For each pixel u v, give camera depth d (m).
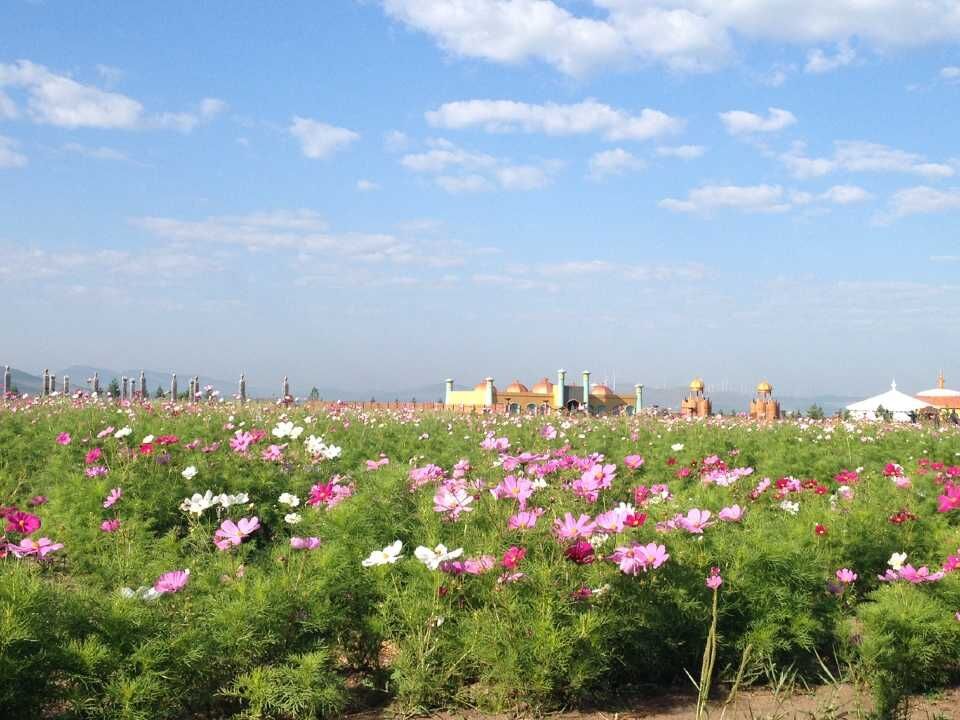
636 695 3.98
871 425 17.84
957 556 5.02
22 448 9.80
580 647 3.77
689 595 4.18
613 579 3.98
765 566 4.43
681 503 5.54
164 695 3.33
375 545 4.70
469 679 3.95
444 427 15.46
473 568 3.98
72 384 24.73
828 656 4.50
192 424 11.02
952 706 3.92
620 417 19.69
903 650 4.09
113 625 3.34
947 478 7.96
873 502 6.07
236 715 3.47
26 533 5.21
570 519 4.07
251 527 4.65
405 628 3.98
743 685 4.11
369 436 12.95
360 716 3.69
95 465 7.33
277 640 3.68
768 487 7.08
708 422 18.66
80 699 3.14
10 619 3.08
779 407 36.31
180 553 5.06
